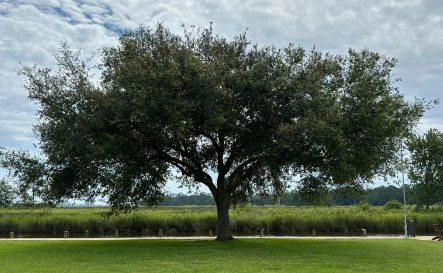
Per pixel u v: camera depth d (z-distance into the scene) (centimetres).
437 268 1223
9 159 1805
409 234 2734
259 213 4094
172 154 2281
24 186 1830
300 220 3619
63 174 1823
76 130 1678
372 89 1795
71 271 1147
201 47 1958
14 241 2345
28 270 1173
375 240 2336
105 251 1700
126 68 1708
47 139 1831
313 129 1502
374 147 1827
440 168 4478
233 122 1695
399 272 1135
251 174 2117
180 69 1680
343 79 1900
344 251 1694
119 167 1794
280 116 1734
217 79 1689
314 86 1725
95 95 1731
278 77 1778
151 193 2184
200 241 2156
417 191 4559
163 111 1589
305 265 1270
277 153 1636
